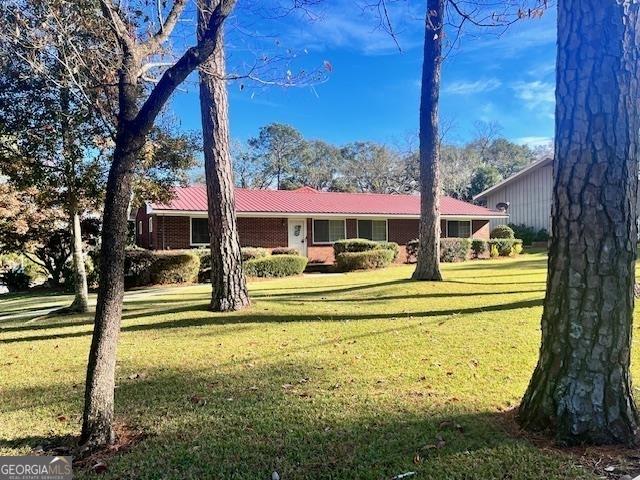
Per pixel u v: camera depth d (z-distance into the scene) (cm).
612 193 271
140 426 331
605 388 276
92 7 382
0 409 378
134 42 338
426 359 478
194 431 320
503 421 315
